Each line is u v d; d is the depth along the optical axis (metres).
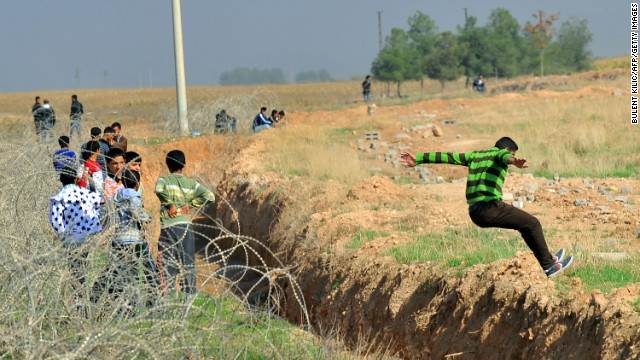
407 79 157.12
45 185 22.89
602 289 17.83
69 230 18.59
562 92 89.44
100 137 35.94
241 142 59.53
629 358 14.75
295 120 77.88
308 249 29.11
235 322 18.64
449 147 53.72
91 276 16.94
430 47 163.12
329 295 25.78
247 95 72.62
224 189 46.16
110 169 22.23
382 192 34.22
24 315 14.95
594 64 195.88
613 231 25.19
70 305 15.96
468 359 19.25
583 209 29.31
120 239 19.08
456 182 39.12
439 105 86.38
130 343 14.17
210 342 16.69
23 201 20.53
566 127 55.91
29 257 16.09
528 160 42.91
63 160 21.61
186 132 67.88
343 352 20.02
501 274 20.12
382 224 29.34
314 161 43.31
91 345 13.77
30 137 31.92
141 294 16.92
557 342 16.97
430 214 30.16
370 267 24.66
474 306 19.98
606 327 15.91
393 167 47.28
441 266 22.33
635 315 15.68
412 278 22.67
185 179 22.70
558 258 18.50
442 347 20.27
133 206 19.59
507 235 25.52
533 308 18.05
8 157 23.92
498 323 18.89
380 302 23.28
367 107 83.88
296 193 36.41
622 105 64.75
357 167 42.25
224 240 41.22
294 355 17.33
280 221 34.25
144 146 51.62
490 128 61.66
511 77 170.88
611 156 42.50
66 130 39.88
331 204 33.72
